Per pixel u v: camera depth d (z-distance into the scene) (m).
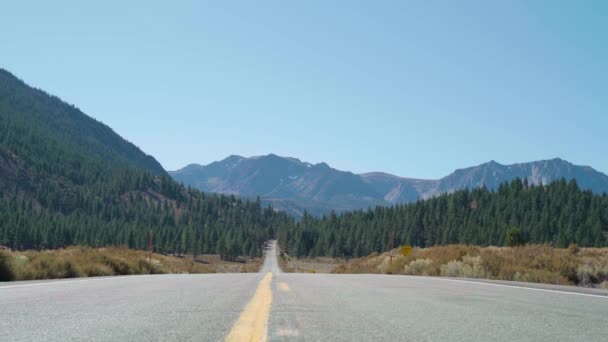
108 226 164.00
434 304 7.76
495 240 130.75
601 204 134.75
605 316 6.44
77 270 19.81
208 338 4.49
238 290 10.29
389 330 5.11
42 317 5.83
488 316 6.31
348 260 174.00
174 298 8.34
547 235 125.88
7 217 133.38
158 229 170.75
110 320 5.63
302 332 4.89
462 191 168.62
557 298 9.05
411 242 160.50
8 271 15.95
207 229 192.75
